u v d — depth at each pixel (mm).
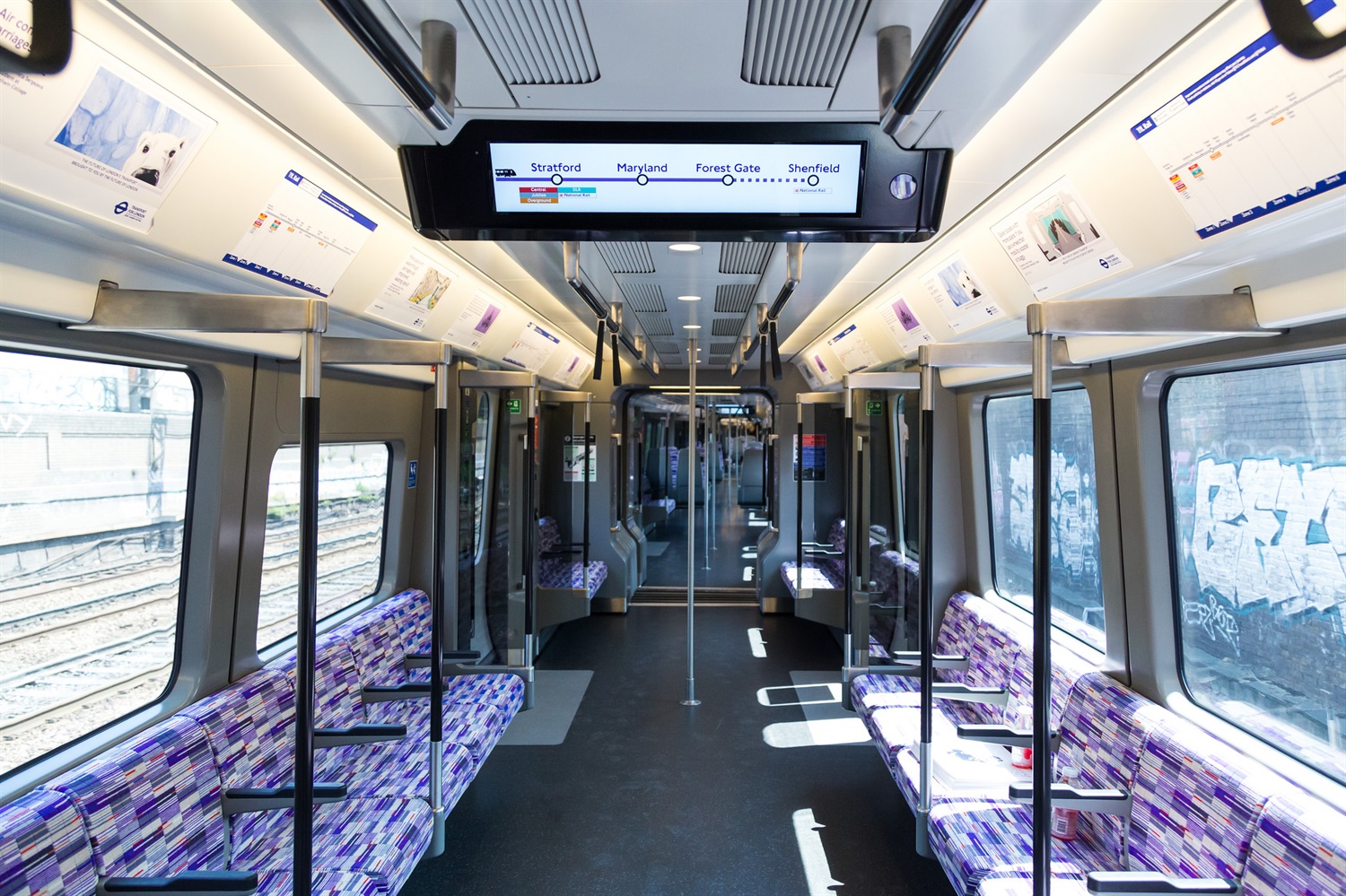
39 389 2414
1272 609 2646
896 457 5238
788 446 8992
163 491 3006
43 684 2465
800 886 3473
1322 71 1443
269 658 3662
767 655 7273
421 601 5227
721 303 5000
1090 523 3861
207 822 2768
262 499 3418
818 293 4617
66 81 1545
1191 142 1847
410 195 1935
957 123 1748
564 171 1904
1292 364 2543
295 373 3596
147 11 1500
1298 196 1700
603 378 9398
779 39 1478
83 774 2385
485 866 3637
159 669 3045
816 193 1918
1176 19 1512
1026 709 3896
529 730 5363
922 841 3328
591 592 8156
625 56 1550
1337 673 2393
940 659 4820
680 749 5031
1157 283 2514
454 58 1518
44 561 2447
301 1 1292
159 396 2947
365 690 4141
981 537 5180
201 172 2084
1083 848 3025
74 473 2566
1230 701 2857
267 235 2518
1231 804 2449
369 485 4961
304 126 2133
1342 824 2160
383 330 3889
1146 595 3150
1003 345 3098
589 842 3854
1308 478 2490
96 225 1926
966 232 3123
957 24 1132
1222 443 2869
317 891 2662
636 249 3482
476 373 4969
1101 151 2131
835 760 4863
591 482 8961
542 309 5578
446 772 3734
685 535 13672
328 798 2785
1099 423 3348
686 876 3551
